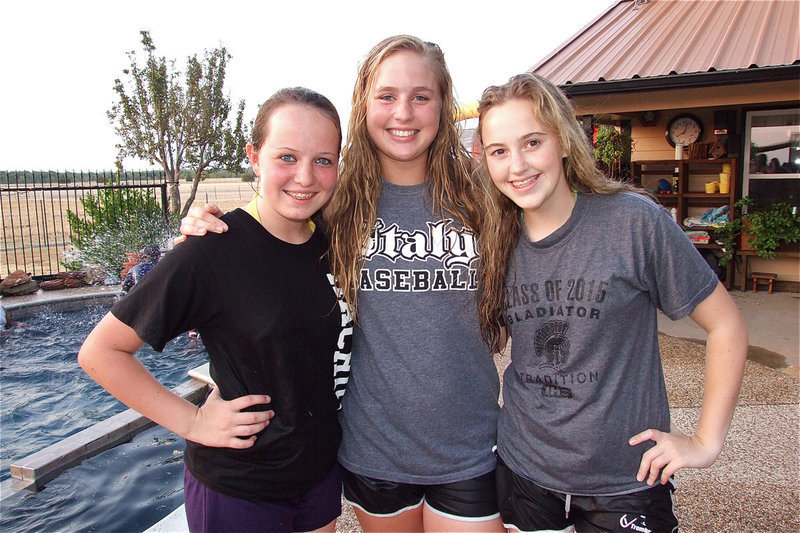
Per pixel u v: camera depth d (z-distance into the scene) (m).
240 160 15.77
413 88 1.70
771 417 3.70
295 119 1.50
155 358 6.14
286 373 1.54
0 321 7.34
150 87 14.08
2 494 3.36
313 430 1.63
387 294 1.72
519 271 1.65
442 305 1.71
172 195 14.98
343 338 1.72
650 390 1.57
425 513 1.86
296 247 1.65
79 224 10.82
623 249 1.50
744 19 6.95
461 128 1.86
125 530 3.02
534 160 1.52
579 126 1.56
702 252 7.74
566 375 1.57
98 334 1.45
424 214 1.78
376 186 1.80
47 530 3.02
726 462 3.13
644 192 1.59
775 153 7.28
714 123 7.53
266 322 1.50
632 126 8.15
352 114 1.84
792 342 5.30
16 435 4.48
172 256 1.46
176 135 14.87
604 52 6.99
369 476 1.78
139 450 3.86
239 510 1.58
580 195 1.59
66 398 5.21
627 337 1.54
